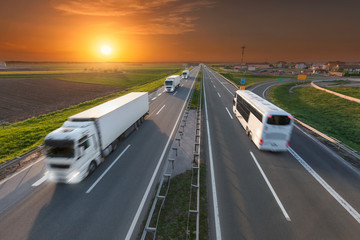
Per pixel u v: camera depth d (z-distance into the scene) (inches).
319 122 1005.8
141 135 676.1
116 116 544.1
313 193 379.9
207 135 674.2
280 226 300.8
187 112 916.6
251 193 378.6
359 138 794.2
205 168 468.1
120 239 279.6
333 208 339.9
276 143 512.4
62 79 3346.5
